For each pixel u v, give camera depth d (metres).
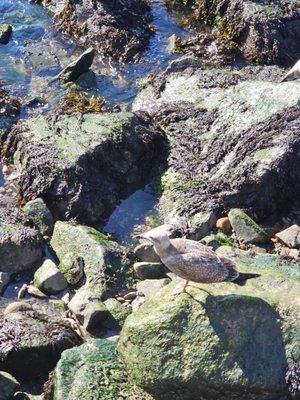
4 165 22.08
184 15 29.95
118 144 21.05
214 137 21.53
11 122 23.41
